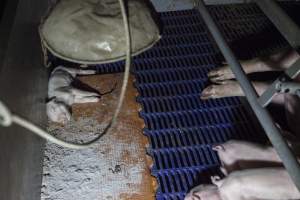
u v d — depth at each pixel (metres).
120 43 1.83
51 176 2.63
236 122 3.02
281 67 2.81
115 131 2.91
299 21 3.85
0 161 1.67
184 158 2.77
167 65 3.47
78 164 2.70
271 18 2.01
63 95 2.98
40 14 3.00
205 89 3.11
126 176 2.64
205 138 2.91
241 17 3.98
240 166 2.36
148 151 2.80
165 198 2.54
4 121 1.09
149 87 3.26
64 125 2.95
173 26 3.88
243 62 3.00
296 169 1.58
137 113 3.05
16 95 2.05
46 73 3.12
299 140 2.35
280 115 2.93
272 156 2.33
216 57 3.56
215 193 2.27
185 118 3.04
